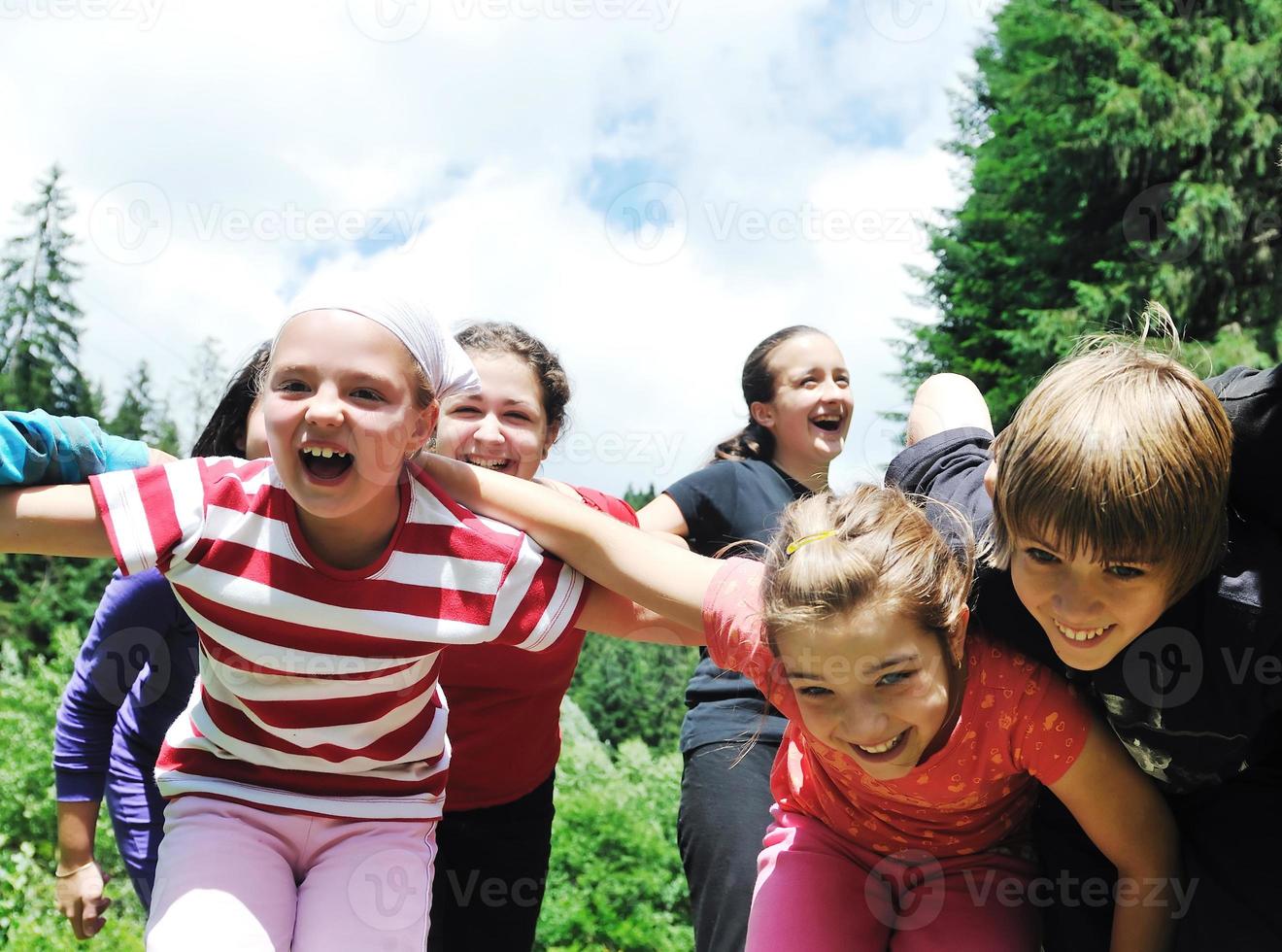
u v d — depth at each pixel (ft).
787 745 7.59
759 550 10.66
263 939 5.71
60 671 24.63
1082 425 5.22
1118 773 6.21
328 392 5.78
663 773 20.94
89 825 9.01
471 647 8.04
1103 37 47.16
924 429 7.38
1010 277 49.93
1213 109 45.27
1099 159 46.55
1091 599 5.37
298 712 6.30
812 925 6.57
